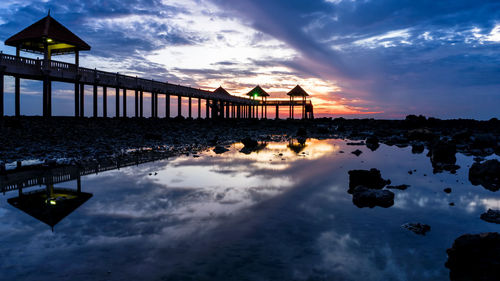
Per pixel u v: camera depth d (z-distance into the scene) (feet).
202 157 49.96
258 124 152.97
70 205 22.30
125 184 29.63
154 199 24.38
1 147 47.80
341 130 137.28
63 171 35.65
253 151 60.64
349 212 21.63
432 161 48.80
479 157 52.37
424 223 19.58
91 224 18.45
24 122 67.26
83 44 83.30
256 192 27.32
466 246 13.32
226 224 18.75
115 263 13.43
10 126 61.87
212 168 39.68
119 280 12.00
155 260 13.76
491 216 20.70
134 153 51.03
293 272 12.80
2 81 63.26
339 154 57.36
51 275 12.32
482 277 12.55
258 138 94.38
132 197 24.86
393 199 25.43
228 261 13.73
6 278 12.03
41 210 21.09
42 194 25.45
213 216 20.31
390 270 13.12
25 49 87.40
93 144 57.47
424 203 24.61
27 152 46.32
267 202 24.02
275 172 37.52
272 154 55.88
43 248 14.90
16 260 13.58
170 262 13.58
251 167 41.01
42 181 30.48
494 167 35.60
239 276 12.37
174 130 93.45
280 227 18.33
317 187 29.66
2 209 21.24
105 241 15.85
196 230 17.63
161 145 63.31
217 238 16.46
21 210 21.11
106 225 18.28
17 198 24.14
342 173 37.45
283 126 151.43
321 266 13.39
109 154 48.73
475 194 27.81
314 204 23.61
